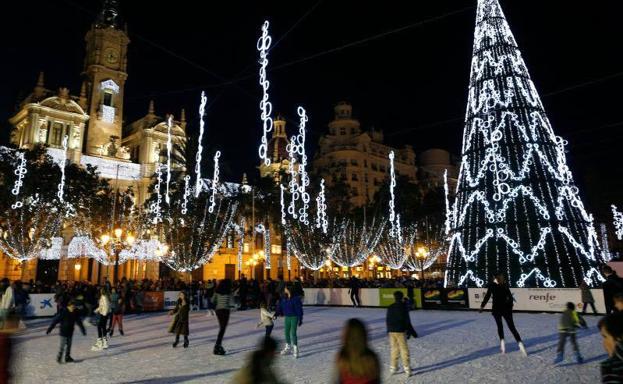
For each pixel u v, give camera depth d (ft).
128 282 92.94
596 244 84.38
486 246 81.15
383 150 280.72
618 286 42.86
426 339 46.80
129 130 213.87
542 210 78.54
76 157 171.83
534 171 80.89
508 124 84.38
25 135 176.14
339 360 13.67
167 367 34.86
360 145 263.29
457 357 36.32
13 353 17.80
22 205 114.01
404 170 287.89
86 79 198.80
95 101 192.54
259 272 202.80
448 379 28.96
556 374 29.19
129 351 43.21
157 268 174.81
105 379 30.83
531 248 77.56
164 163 173.58
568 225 79.00
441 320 65.98
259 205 154.92
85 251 156.25
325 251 156.25
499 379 28.43
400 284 111.14
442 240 177.99
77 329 64.69
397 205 172.96
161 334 56.44
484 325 57.67
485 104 86.63
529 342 42.55
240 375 12.32
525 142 82.28
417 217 176.65
